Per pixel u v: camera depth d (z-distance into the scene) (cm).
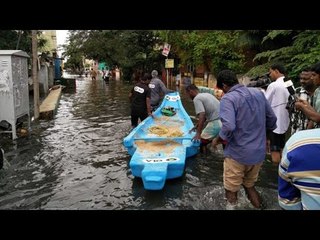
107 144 862
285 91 575
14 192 552
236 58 1689
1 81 871
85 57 3609
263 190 542
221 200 512
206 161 702
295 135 203
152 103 1061
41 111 1241
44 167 677
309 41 994
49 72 2591
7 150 797
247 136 450
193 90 721
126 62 3338
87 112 1424
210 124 731
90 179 611
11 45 1880
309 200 192
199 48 1794
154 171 531
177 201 512
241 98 445
